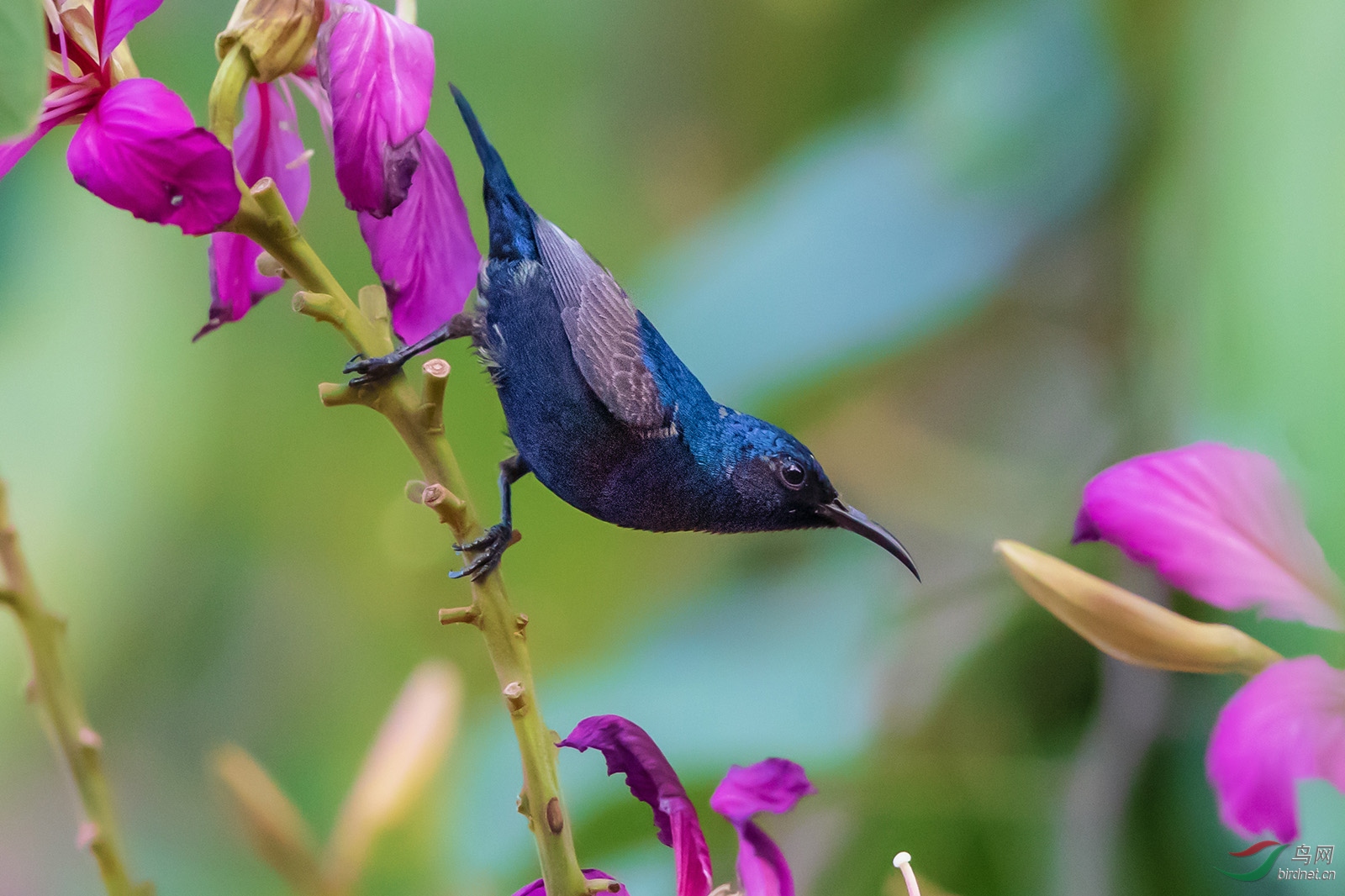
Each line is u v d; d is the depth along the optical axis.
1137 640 2.53
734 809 2.54
